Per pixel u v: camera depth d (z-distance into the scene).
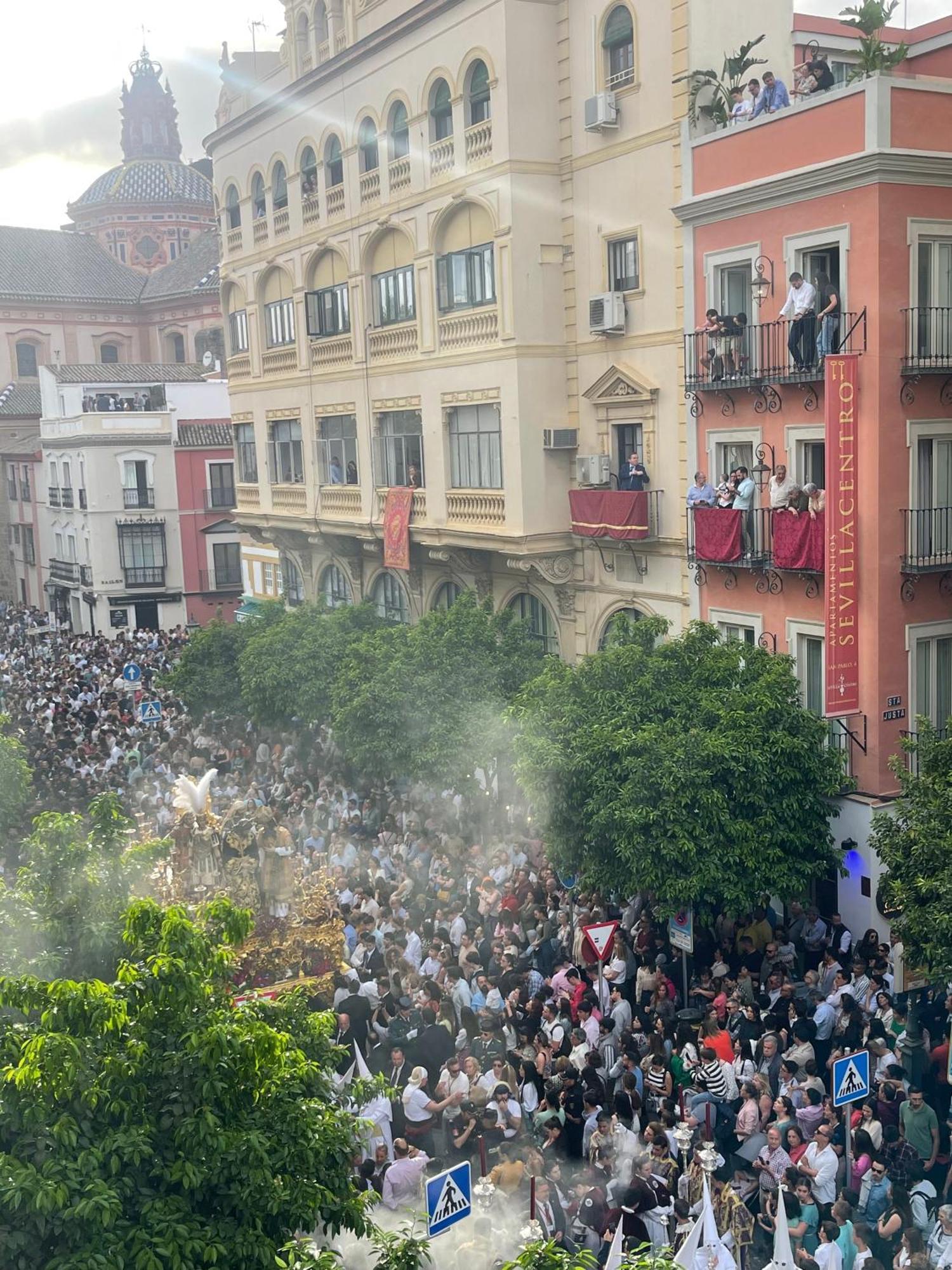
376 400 37.47
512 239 30.11
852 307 22.20
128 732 37.12
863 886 22.42
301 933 20.11
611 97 28.16
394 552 36.38
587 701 21.08
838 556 22.19
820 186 22.52
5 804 24.48
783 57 27.72
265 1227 9.59
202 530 68.06
